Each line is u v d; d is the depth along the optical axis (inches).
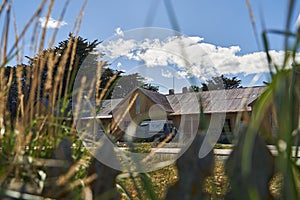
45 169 56.1
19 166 51.4
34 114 63.6
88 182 54.8
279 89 26.7
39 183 50.2
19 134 53.1
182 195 48.0
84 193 54.4
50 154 61.2
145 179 50.6
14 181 49.1
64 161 56.2
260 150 40.5
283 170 27.7
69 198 52.4
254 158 40.4
